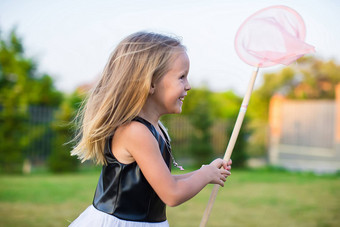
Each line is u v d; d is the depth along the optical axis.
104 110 1.50
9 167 8.31
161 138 1.51
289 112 11.02
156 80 1.50
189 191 1.42
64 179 6.70
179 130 9.79
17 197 4.74
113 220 1.45
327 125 10.41
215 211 4.20
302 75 13.35
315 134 10.59
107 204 1.48
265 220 3.80
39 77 9.38
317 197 5.14
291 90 13.56
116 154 1.48
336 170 8.90
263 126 10.49
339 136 10.15
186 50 1.58
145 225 1.46
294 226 3.58
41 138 8.73
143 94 1.47
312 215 4.05
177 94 1.50
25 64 8.85
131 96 1.48
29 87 8.87
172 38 1.58
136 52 1.51
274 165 9.91
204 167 1.53
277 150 10.60
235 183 6.49
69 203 4.41
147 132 1.44
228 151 1.61
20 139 8.39
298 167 9.62
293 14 1.71
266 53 1.65
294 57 1.65
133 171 1.46
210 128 9.88
